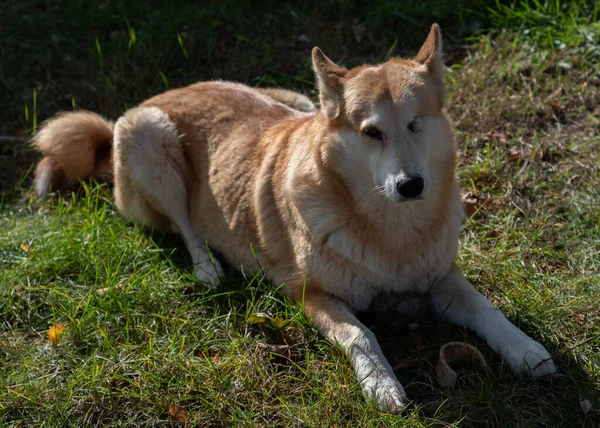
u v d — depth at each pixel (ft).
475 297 12.99
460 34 21.93
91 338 13.39
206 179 15.84
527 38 21.22
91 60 22.13
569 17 21.48
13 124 20.68
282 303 13.69
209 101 16.42
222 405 11.75
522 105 19.36
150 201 16.22
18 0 23.88
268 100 16.37
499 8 21.76
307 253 13.25
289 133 14.43
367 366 11.71
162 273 15.11
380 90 12.25
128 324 13.55
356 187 12.67
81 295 14.44
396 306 13.38
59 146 17.79
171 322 13.66
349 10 22.99
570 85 19.74
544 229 15.69
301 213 13.25
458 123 19.15
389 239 12.89
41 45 22.49
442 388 11.85
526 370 11.75
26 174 18.71
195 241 15.99
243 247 14.99
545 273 14.49
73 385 12.07
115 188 17.01
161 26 22.62
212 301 14.38
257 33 22.65
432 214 12.93
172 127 16.16
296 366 12.34
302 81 21.25
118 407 11.89
